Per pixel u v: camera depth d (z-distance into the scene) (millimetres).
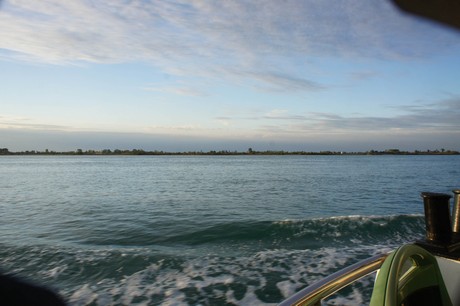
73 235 13656
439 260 2732
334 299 6348
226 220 16422
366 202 23203
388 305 1269
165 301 6836
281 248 10859
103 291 7434
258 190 31078
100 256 9984
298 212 19297
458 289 2600
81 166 98250
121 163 126312
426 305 1794
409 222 13828
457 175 49312
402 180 41125
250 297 6922
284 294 7031
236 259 9484
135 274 8453
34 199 26031
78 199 25750
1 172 66500
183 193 29125
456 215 3248
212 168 80562
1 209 21094
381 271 1474
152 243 12297
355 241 11555
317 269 8438
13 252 10617
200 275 8219
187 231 14164
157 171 68875
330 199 24781
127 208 21062
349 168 74000
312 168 75625
